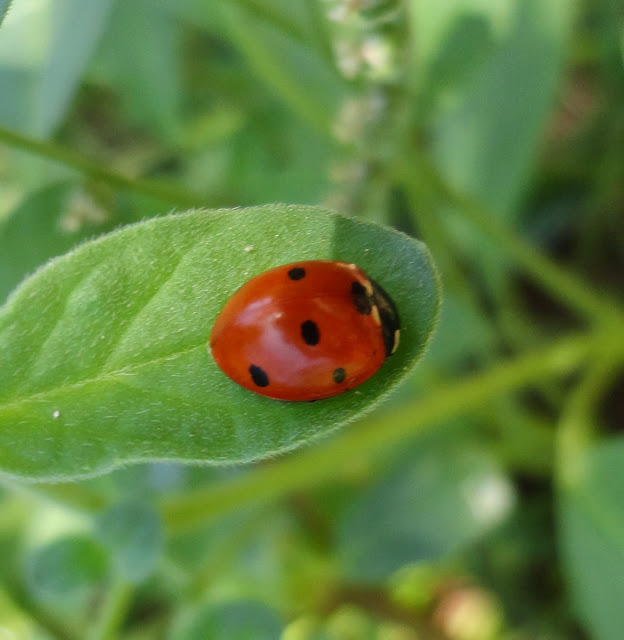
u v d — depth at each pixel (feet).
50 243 0.28
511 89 0.35
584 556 0.29
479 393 0.31
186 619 0.26
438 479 0.34
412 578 0.38
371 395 0.19
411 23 0.27
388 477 0.35
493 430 0.37
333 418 0.19
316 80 0.38
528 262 0.34
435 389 0.36
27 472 0.19
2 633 0.34
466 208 0.33
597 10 0.40
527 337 0.40
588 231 0.43
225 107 0.44
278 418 0.19
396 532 0.34
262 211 0.20
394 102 0.27
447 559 0.34
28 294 0.19
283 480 0.27
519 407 0.38
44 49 0.33
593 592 0.29
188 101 0.44
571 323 0.43
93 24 0.29
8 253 0.27
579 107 0.45
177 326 0.19
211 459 0.19
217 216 0.20
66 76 0.29
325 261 0.19
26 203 0.28
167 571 0.31
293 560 0.35
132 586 0.26
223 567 0.29
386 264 0.19
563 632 0.35
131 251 0.19
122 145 0.45
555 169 0.43
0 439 0.19
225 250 0.19
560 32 0.33
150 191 0.28
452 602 0.38
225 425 0.19
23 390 0.19
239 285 0.19
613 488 0.29
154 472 0.29
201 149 0.43
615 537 0.29
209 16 0.38
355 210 0.28
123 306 0.19
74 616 0.34
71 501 0.25
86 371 0.19
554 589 0.36
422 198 0.35
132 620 0.36
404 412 0.30
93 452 0.19
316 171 0.40
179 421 0.19
